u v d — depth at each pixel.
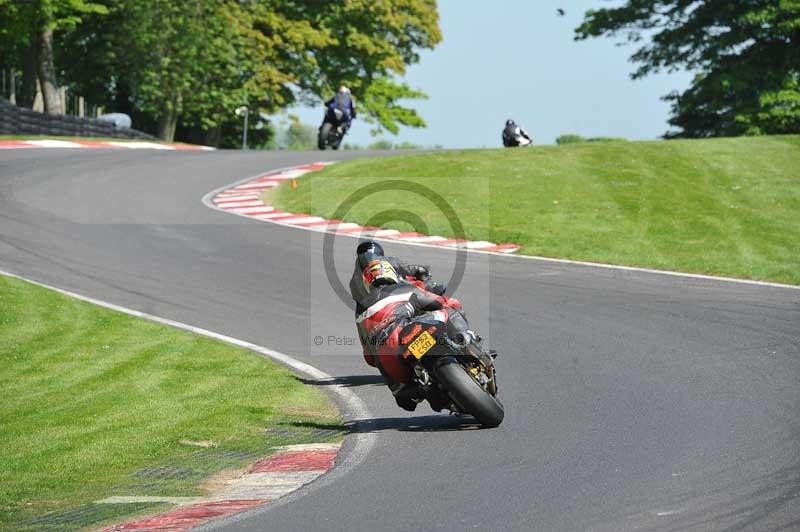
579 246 66.38
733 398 31.23
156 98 179.00
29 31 161.88
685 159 93.50
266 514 21.36
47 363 40.28
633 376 34.84
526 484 23.00
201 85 182.88
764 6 167.00
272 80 198.50
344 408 33.06
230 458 27.17
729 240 67.44
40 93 168.12
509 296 51.25
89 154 108.25
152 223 73.56
